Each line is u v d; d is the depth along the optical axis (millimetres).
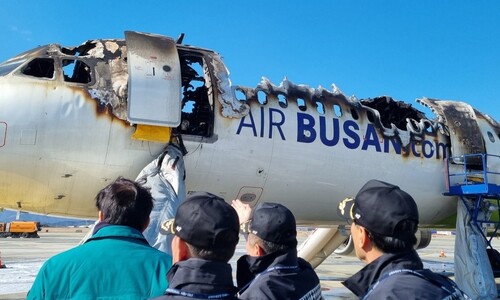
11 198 8172
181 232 2477
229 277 2457
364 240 2805
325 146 9844
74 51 8906
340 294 13383
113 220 3166
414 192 11078
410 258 2641
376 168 10469
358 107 10695
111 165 8031
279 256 3230
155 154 8242
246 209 4016
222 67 9242
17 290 13109
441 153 11453
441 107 12117
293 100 9844
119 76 8297
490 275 11062
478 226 11461
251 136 9070
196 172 8711
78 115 7801
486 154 11312
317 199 10047
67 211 8719
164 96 8070
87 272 2859
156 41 8773
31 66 8375
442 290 2488
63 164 7773
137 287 2865
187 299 2305
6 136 7414
